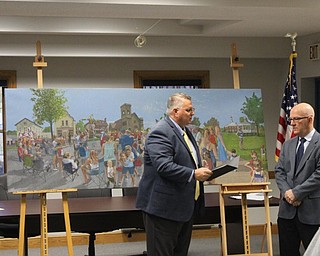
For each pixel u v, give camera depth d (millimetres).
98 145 4770
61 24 6230
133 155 4852
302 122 4367
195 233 7355
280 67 8133
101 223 4812
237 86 5156
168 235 3908
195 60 7977
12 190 4508
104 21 6336
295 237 4477
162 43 7066
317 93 7348
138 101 4914
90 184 4719
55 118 4668
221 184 4445
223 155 4953
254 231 7500
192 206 3943
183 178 3797
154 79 7895
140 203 3986
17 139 4559
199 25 6617
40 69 4781
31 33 6402
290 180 4422
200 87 8023
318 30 6484
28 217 4613
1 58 7477
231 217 4949
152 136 3916
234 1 4762
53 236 7012
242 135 5035
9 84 7504
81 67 7648
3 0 4383
